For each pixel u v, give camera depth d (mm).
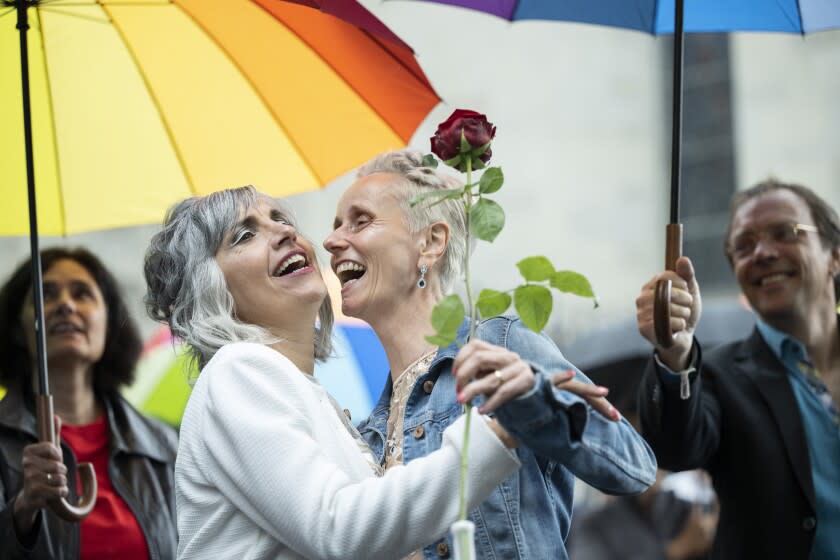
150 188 4371
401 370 3592
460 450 2945
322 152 4344
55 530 4141
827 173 13703
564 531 3393
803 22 4109
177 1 4211
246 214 3541
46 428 3803
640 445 3197
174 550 4387
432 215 3623
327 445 3215
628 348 6324
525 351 3346
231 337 3436
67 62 4270
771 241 4539
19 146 4328
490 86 13922
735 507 4262
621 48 14102
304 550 3041
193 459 3254
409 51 3811
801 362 4395
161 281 3549
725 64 13992
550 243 13852
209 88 4309
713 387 4355
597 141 14008
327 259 8164
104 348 4574
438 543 3268
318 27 4191
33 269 3893
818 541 4180
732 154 13883
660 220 14023
